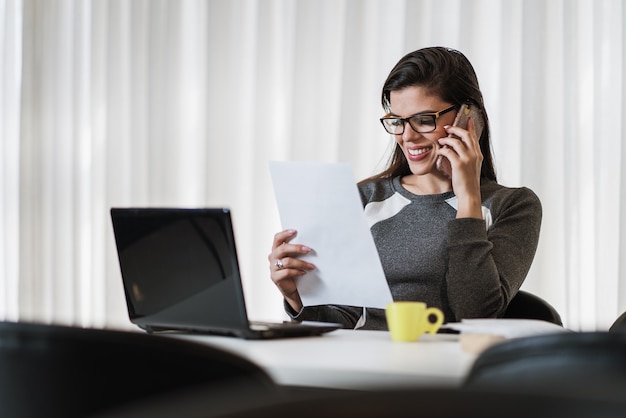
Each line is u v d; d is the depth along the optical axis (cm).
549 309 202
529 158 321
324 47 341
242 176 351
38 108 374
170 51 357
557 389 43
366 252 172
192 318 159
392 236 220
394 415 41
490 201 217
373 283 173
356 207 171
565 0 319
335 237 174
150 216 160
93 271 369
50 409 80
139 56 362
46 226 374
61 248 373
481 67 327
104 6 367
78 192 371
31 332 80
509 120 325
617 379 55
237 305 153
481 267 191
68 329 79
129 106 362
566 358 60
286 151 343
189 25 357
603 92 318
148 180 358
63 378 79
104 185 366
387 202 227
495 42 325
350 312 218
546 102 322
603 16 318
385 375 119
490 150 226
